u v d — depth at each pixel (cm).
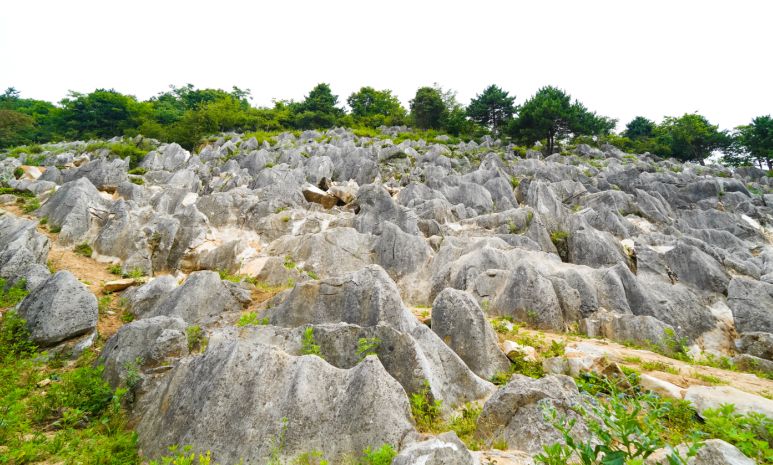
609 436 432
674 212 3088
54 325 1159
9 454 702
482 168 3869
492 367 1081
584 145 5250
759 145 5312
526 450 661
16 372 1015
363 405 730
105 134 5722
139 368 991
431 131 6150
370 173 3622
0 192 2470
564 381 812
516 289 1560
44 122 6378
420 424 800
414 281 1928
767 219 2936
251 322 1298
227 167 3625
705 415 578
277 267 1917
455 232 2411
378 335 977
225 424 737
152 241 2019
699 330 1500
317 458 684
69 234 1988
